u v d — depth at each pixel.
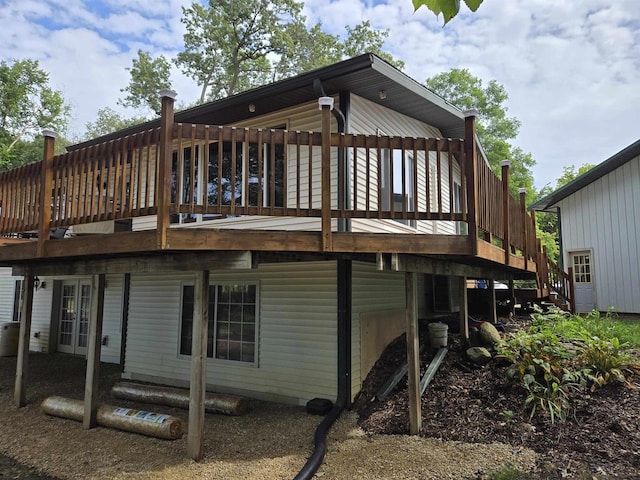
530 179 28.27
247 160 4.08
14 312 13.03
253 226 6.80
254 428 5.14
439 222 9.95
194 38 24.48
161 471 4.06
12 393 7.16
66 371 8.99
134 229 8.45
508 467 3.73
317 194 6.29
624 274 12.05
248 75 25.67
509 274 9.23
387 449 4.31
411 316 4.73
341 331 5.87
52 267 6.09
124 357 8.22
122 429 5.13
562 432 4.18
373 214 4.22
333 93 6.29
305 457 4.29
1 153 23.48
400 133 8.07
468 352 6.14
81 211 4.77
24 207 5.49
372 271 6.77
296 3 24.77
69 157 4.98
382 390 5.81
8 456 4.65
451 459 3.97
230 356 6.94
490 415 4.68
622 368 5.11
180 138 4.02
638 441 3.85
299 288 6.38
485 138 24.47
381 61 5.57
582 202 12.92
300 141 4.19
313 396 6.06
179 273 7.70
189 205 3.98
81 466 4.29
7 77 25.34
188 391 6.09
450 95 25.45
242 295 6.93
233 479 3.85
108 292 10.31
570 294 11.59
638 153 11.88
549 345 5.37
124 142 4.39
